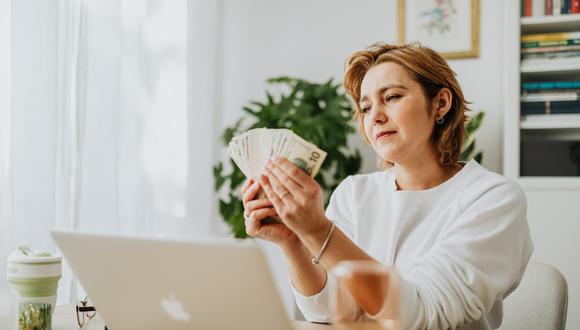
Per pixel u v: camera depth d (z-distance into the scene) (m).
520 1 2.57
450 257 1.10
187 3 3.09
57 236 0.79
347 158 2.97
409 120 1.25
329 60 3.28
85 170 2.38
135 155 2.66
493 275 1.11
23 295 1.06
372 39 3.20
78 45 2.31
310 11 3.32
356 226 1.43
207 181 3.23
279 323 0.71
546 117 2.54
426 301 1.04
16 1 2.07
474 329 1.20
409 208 1.33
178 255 0.71
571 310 2.43
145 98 2.73
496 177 1.26
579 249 2.44
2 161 2.01
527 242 1.25
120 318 0.84
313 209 0.94
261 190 1.02
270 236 1.09
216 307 0.73
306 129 2.80
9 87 2.04
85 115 2.32
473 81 2.99
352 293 0.67
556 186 2.47
